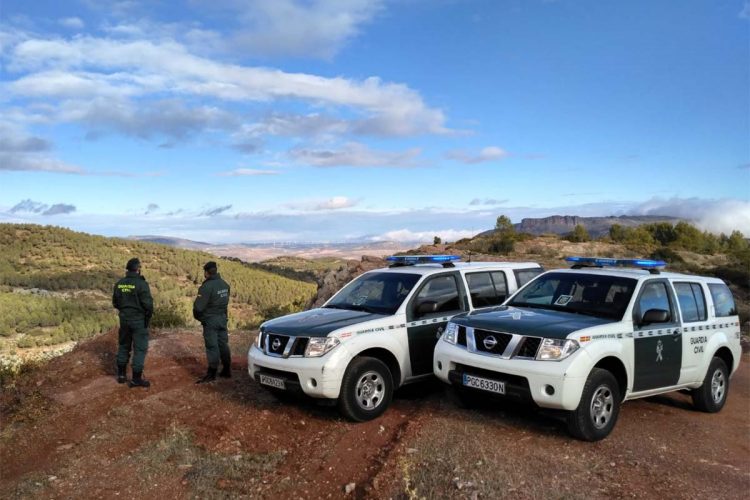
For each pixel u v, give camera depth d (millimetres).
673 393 8141
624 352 5875
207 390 7539
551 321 5855
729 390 8664
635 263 7047
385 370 6395
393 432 5824
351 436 5691
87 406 6910
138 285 7691
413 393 7465
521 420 6074
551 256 40438
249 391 7473
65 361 8992
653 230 68312
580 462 4941
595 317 6172
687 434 6039
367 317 6621
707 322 7125
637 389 6098
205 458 5266
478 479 4453
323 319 6629
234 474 4855
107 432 6043
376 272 7930
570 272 7090
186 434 5855
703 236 66000
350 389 6031
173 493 4621
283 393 7012
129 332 7828
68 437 6027
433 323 7023
